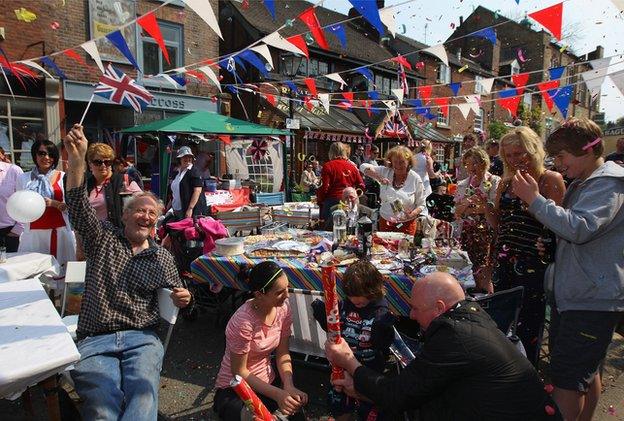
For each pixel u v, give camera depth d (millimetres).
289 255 3623
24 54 9531
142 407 2225
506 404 1669
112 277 2621
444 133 22891
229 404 2262
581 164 2217
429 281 1888
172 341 4082
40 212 3230
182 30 12453
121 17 11109
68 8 10211
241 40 15734
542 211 2121
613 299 2094
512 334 2639
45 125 10086
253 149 12008
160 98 12055
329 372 3020
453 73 22297
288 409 2217
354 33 21625
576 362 2170
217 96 13242
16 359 1948
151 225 2734
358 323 2418
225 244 3686
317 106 9758
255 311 2336
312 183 13070
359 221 3861
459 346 1688
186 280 4395
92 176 4430
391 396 1834
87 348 2461
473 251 3873
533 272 2789
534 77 20547
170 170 8570
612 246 2090
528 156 2705
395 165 4617
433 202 6590
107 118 12117
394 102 7594
